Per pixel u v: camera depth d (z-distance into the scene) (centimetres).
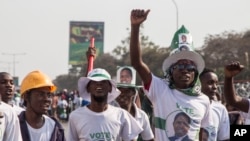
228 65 880
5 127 876
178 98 884
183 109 877
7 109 884
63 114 4234
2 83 1205
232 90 903
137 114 1062
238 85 2155
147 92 902
